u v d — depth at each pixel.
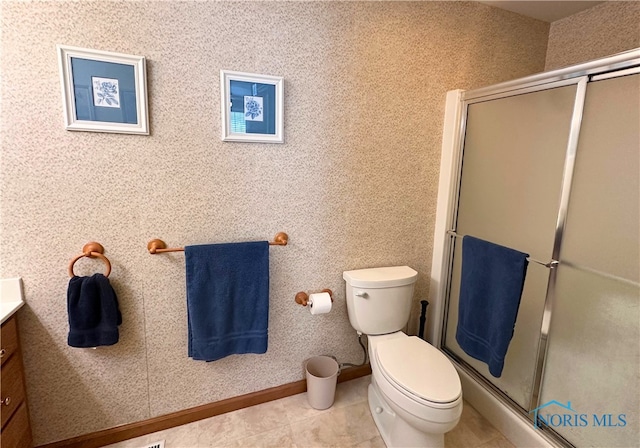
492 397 1.75
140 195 1.42
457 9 1.87
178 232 1.51
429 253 2.11
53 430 1.46
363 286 1.73
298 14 1.55
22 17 1.17
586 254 1.40
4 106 1.20
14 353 1.28
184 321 1.60
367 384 2.02
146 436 1.60
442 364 1.50
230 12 1.43
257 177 1.61
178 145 1.45
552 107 1.46
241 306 1.61
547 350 1.56
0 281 1.28
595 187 1.35
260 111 1.54
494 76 2.05
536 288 1.60
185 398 1.68
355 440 1.62
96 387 1.50
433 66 1.88
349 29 1.66
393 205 1.94
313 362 1.91
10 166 1.23
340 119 1.72
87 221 1.37
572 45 2.07
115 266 1.44
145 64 1.33
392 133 1.85
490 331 1.67
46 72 1.22
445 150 1.97
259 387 1.83
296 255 1.76
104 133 1.33
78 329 1.34
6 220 1.26
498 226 1.77
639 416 1.29
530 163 1.58
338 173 1.77
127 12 1.29
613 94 1.26
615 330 1.34
